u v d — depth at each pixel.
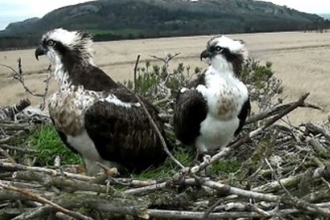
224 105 3.54
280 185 3.00
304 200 2.94
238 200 2.98
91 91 3.34
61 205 2.87
